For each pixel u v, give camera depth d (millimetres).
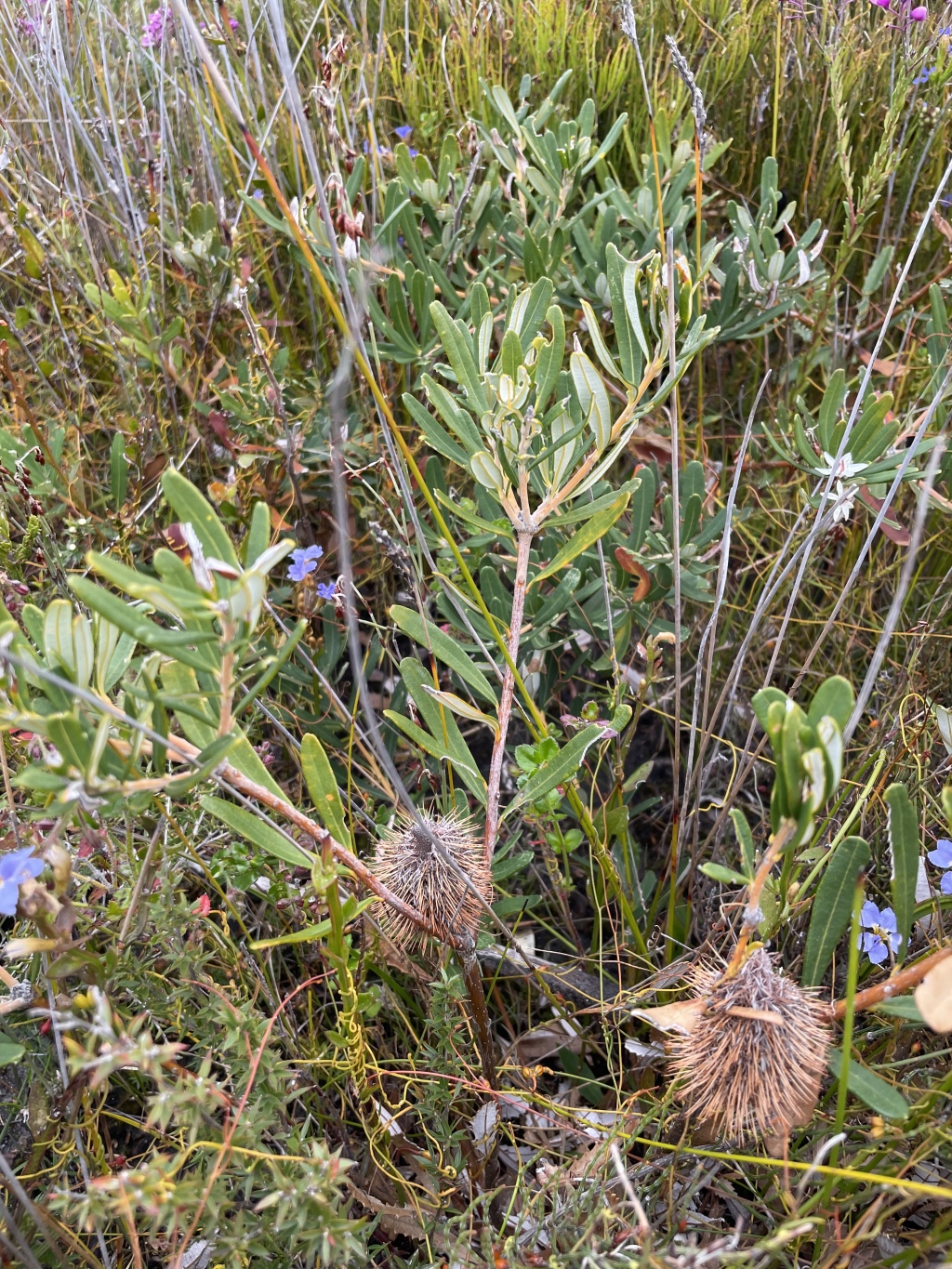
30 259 688
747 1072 350
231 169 834
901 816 364
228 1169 399
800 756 299
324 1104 500
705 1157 461
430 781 554
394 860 439
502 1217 495
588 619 627
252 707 534
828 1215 415
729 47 843
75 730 301
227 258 730
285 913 512
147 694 321
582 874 667
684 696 714
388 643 657
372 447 688
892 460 539
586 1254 374
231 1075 417
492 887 528
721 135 890
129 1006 462
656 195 659
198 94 774
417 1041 500
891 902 550
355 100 806
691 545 613
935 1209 457
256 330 614
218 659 329
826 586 715
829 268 856
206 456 743
